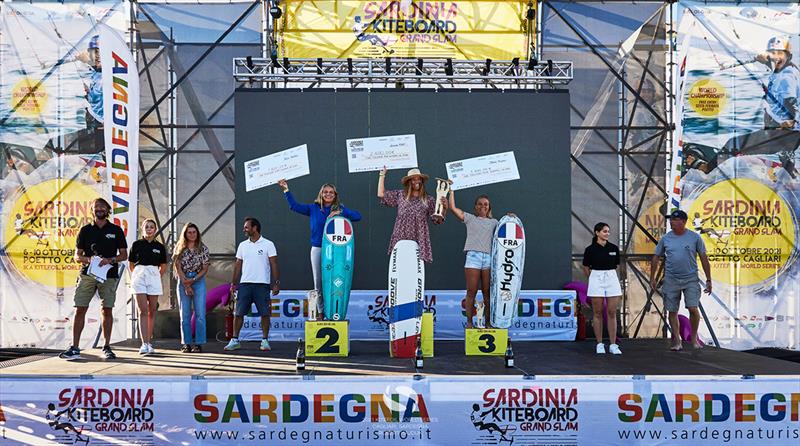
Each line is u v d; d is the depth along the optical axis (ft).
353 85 40.06
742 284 40.70
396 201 25.23
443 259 30.17
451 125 30.40
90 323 39.86
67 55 40.50
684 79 33.06
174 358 23.25
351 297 28.84
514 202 30.48
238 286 26.18
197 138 40.65
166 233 40.37
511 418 18.40
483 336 23.58
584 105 41.27
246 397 18.33
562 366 21.13
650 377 18.57
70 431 18.42
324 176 30.27
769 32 41.14
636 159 41.37
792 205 40.86
